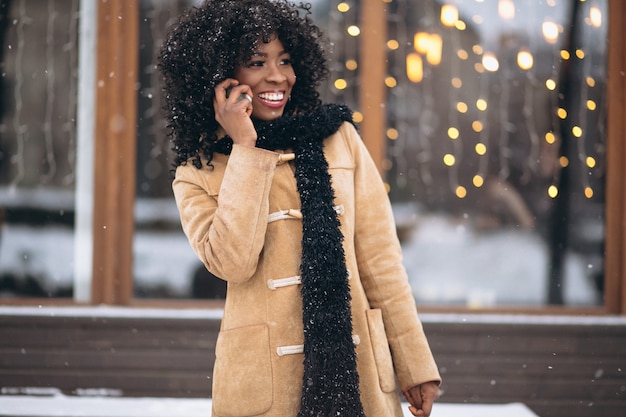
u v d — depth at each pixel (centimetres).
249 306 231
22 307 562
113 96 575
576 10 587
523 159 591
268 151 224
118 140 576
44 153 580
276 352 227
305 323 224
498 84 590
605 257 583
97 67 577
